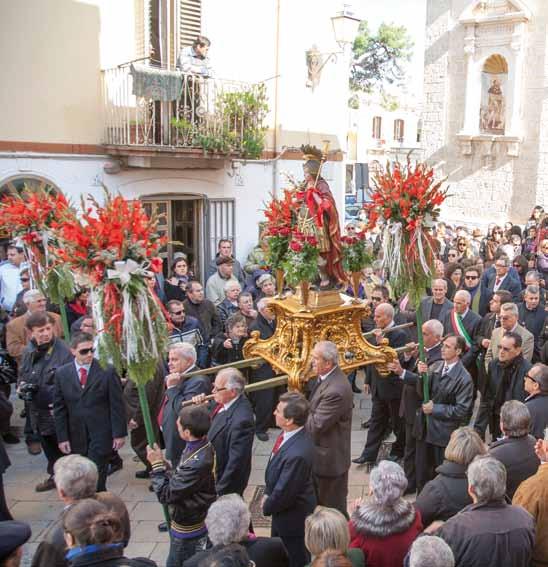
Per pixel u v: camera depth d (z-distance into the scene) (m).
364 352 6.03
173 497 4.11
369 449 6.77
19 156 9.60
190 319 7.53
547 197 22.19
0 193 9.51
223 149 10.95
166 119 10.85
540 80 21.92
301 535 4.45
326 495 5.16
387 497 3.53
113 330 4.42
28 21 9.52
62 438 5.67
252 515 5.75
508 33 22.31
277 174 13.04
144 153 10.24
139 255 4.46
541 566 3.71
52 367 6.16
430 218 5.79
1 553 3.26
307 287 5.87
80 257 4.37
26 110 9.63
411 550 3.01
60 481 3.63
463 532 3.38
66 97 10.03
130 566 3.00
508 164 23.06
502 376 6.27
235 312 8.05
